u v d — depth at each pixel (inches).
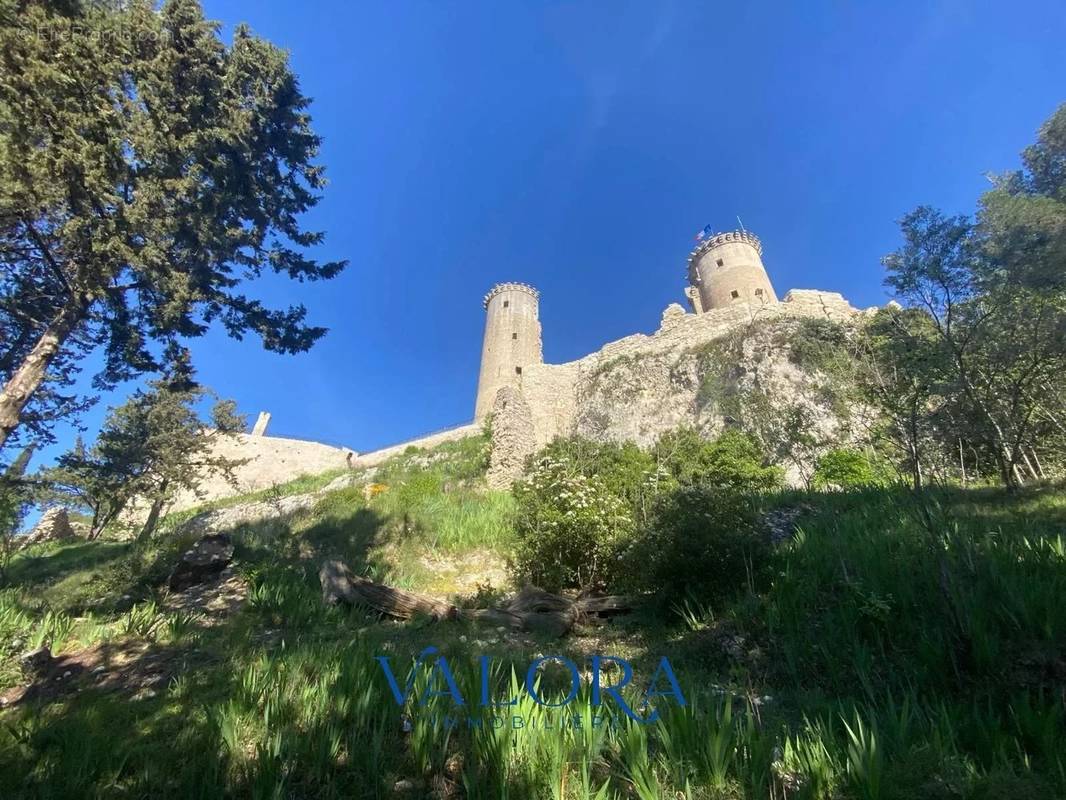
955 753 118.5
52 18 398.6
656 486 448.8
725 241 1738.4
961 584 188.9
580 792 112.7
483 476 757.3
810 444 648.4
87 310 468.4
